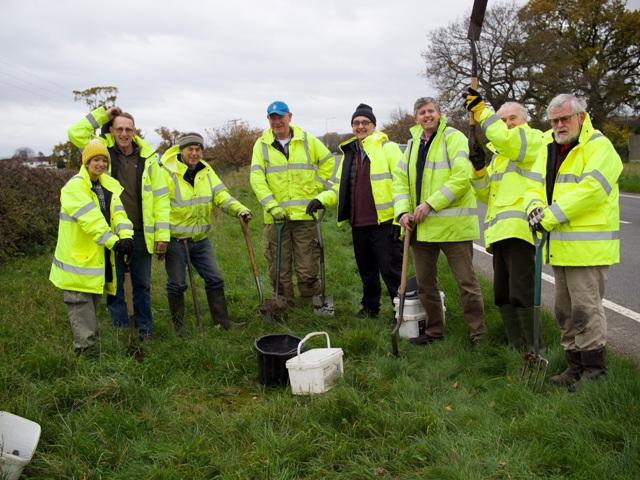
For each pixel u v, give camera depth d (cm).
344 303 658
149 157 534
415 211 491
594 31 4212
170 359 462
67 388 388
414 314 536
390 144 582
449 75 3762
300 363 406
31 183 1126
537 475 300
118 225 475
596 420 330
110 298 551
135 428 355
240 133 3098
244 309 641
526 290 458
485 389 408
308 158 607
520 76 3719
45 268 886
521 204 450
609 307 625
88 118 516
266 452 324
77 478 312
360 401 370
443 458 316
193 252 576
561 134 391
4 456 291
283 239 621
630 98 4144
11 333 530
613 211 386
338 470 318
